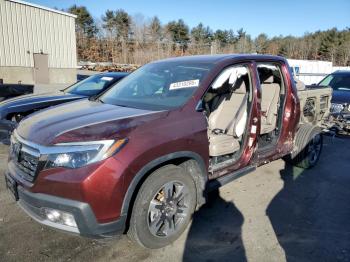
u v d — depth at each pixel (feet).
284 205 12.99
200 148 10.23
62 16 78.59
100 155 8.11
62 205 8.07
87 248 9.80
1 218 11.34
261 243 10.29
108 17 217.56
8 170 9.81
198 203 10.89
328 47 240.73
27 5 72.33
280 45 251.19
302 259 9.53
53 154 8.25
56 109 11.47
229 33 256.32
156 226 9.46
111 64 152.25
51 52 78.13
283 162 18.30
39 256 9.35
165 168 9.50
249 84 12.55
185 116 10.06
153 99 11.28
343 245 10.29
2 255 9.33
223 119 13.46
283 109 14.48
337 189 14.79
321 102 19.30
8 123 17.75
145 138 8.77
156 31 215.10
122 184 8.24
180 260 9.37
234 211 12.35
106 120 9.31
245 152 12.43
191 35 241.76
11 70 72.33
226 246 10.10
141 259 9.37
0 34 69.46
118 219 8.41
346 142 23.48
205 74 11.41
